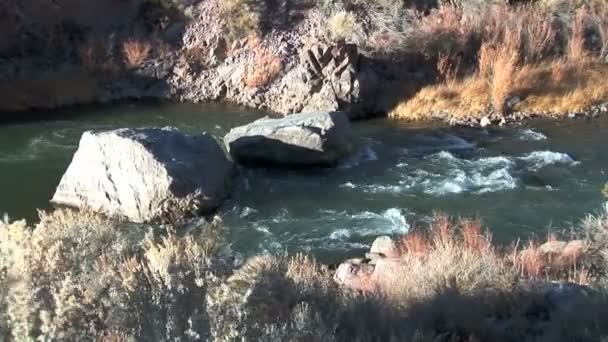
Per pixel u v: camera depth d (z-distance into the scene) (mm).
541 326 5816
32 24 20781
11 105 19016
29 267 4047
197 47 21266
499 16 20266
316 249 10906
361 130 17406
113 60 20859
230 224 11953
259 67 20312
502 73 18672
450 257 7512
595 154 15156
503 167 14328
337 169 14492
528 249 8797
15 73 19844
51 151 15703
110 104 19844
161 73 20781
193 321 3996
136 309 4023
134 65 20750
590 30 20703
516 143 16094
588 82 19203
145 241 6316
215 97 20328
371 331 5332
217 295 4082
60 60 20672
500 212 12117
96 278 4148
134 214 12180
